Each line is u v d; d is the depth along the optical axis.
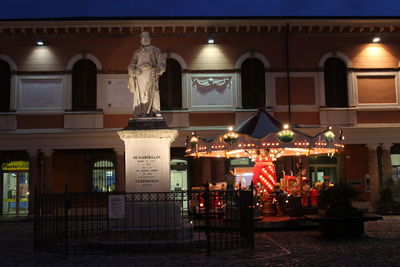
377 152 26.69
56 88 24.86
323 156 27.27
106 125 24.70
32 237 15.43
